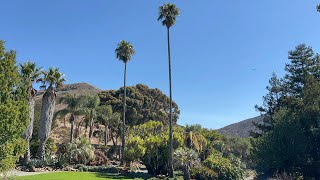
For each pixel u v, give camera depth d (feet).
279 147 163.32
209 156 167.63
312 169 163.63
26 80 90.53
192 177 147.95
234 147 299.17
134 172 155.02
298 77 220.23
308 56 222.89
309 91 178.60
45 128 160.56
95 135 275.80
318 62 220.02
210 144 204.54
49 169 145.59
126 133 239.71
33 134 183.11
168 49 175.73
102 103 311.06
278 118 177.37
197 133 205.98
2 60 78.54
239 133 484.33
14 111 74.43
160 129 234.17
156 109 345.31
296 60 225.15
